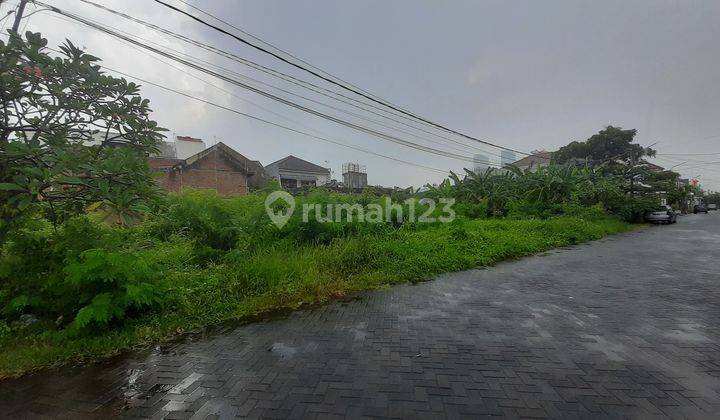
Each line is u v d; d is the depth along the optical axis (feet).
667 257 28.91
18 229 12.12
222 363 10.34
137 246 16.76
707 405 8.08
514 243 31.01
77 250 12.51
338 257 20.95
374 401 8.32
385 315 14.55
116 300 12.21
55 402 8.45
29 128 11.75
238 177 72.84
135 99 13.20
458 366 10.06
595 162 93.86
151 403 8.34
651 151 101.45
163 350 11.28
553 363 10.21
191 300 14.94
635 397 8.43
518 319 13.98
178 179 67.05
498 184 59.57
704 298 16.74
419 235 30.76
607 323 13.43
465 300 16.65
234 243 22.31
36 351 10.72
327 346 11.48
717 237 44.70
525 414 7.80
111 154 12.07
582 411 7.89
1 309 12.37
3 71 10.53
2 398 8.65
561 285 19.47
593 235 43.39
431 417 7.71
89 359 10.69
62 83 11.53
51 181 10.58
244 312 14.71
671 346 11.32
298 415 7.79
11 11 13.12
